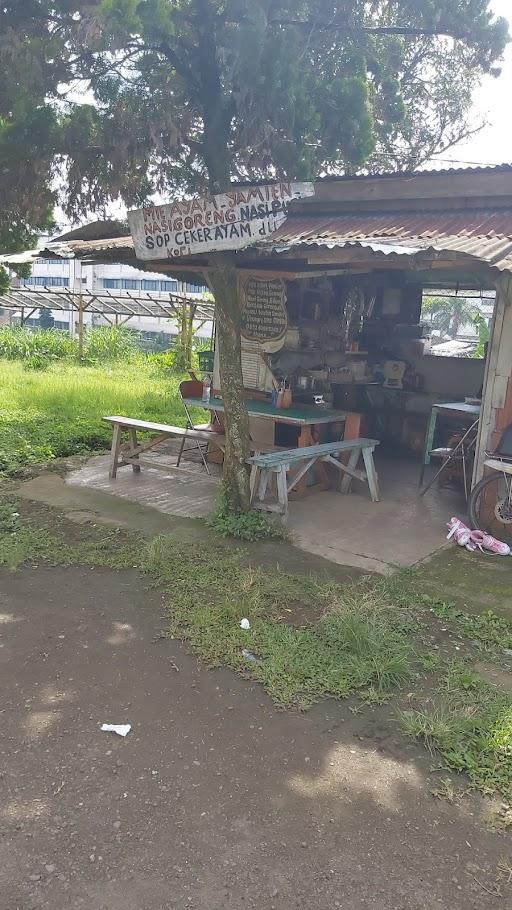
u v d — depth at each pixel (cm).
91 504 705
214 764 317
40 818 282
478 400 837
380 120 671
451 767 319
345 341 941
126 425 797
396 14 611
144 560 550
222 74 576
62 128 558
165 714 354
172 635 432
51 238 834
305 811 290
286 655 407
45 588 502
